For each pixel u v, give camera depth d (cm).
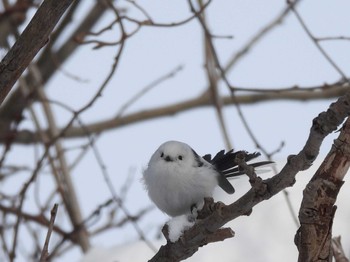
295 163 522
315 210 546
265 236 1021
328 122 493
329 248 552
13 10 1135
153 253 1106
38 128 1273
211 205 609
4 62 585
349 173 1077
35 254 1234
